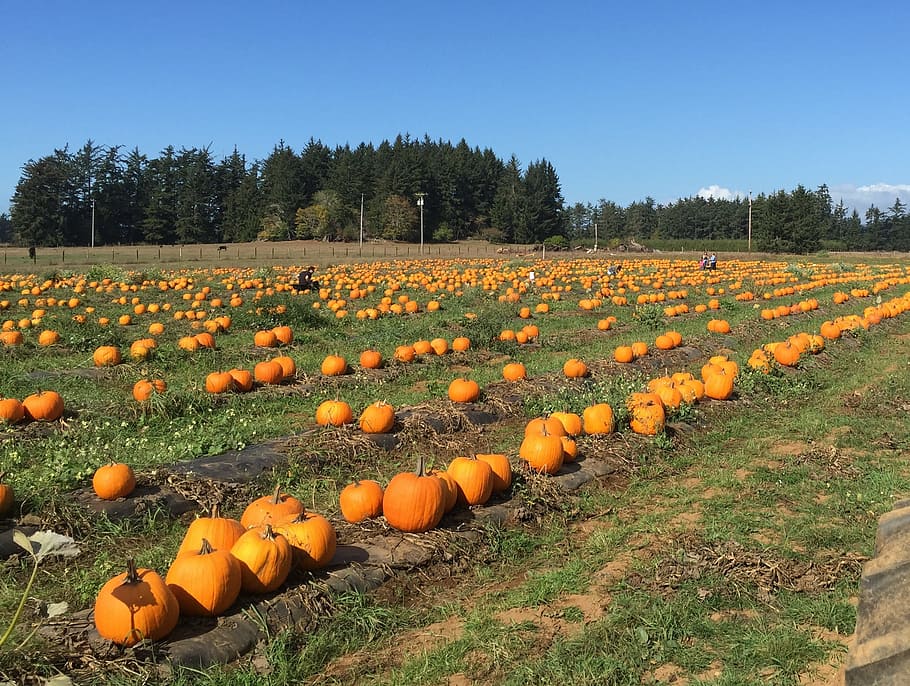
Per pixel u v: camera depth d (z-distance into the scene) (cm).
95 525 730
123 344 1838
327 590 575
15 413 1038
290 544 589
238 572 538
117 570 658
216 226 12288
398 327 2138
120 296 3044
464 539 688
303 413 1211
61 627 515
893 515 311
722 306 2852
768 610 559
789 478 862
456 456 996
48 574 655
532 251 8569
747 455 973
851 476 869
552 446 866
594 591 599
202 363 1598
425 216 11900
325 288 3434
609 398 1061
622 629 529
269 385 1339
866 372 1562
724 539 674
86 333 1889
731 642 512
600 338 2038
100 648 481
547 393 1273
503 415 1188
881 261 6812
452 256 7888
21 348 1695
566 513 781
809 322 2364
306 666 497
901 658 245
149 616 483
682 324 2309
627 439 993
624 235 15650
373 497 713
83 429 1035
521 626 541
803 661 484
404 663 505
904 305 2614
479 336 1861
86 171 10931
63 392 1302
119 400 1213
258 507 642
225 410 1184
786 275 4162
